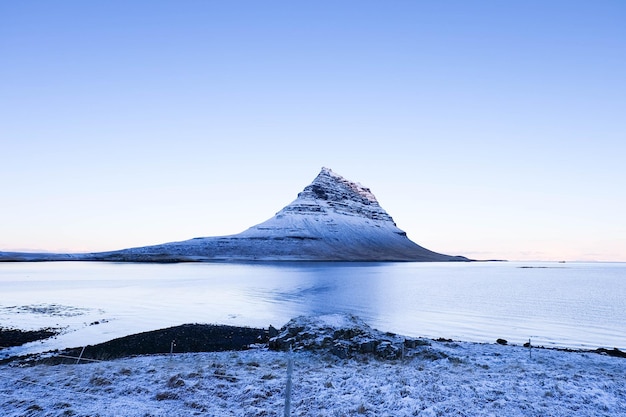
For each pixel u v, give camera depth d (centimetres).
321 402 1310
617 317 4975
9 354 2838
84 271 15625
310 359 2256
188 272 15238
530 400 1327
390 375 1702
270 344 2745
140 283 9825
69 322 4253
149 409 1214
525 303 6366
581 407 1272
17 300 6109
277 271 16275
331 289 8562
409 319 4731
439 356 2336
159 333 3622
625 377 1800
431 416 1182
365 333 2700
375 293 7794
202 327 3966
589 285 10506
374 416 1191
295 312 5225
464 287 9500
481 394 1382
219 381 1542
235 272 15400
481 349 2700
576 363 2300
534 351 2688
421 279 12344
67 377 1575
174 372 1686
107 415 1152
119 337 3547
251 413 1208
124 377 1590
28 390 1399
